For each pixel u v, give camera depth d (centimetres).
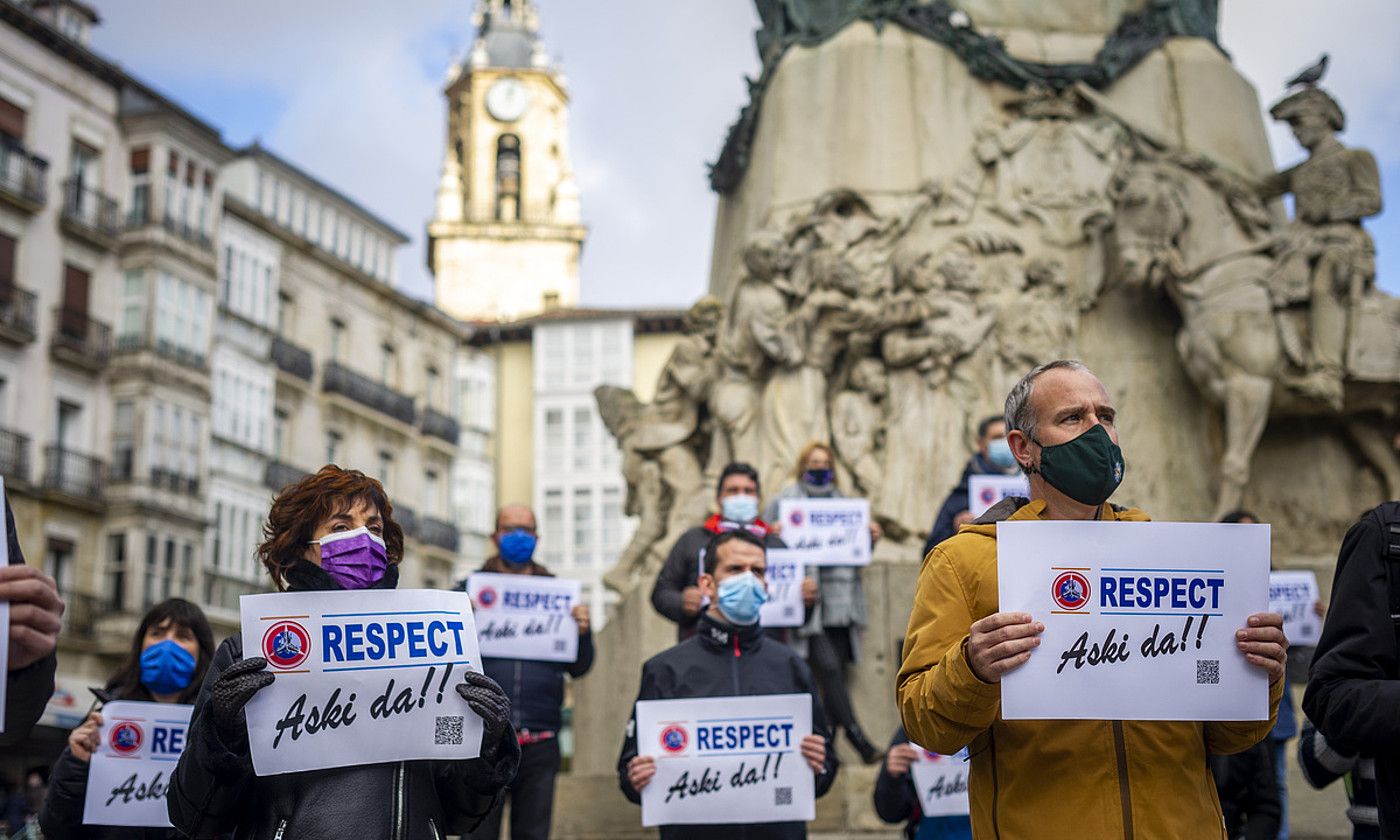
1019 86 1045
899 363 952
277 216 3991
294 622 335
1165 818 303
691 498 1005
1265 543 305
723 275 1138
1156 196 963
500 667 652
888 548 900
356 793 332
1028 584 302
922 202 1009
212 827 337
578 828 847
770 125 1061
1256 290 945
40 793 2480
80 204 3362
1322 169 959
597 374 4588
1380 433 984
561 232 6644
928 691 306
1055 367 329
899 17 1056
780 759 527
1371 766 391
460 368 4666
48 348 3275
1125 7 1094
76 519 3294
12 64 3234
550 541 4538
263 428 3806
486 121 7125
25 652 263
